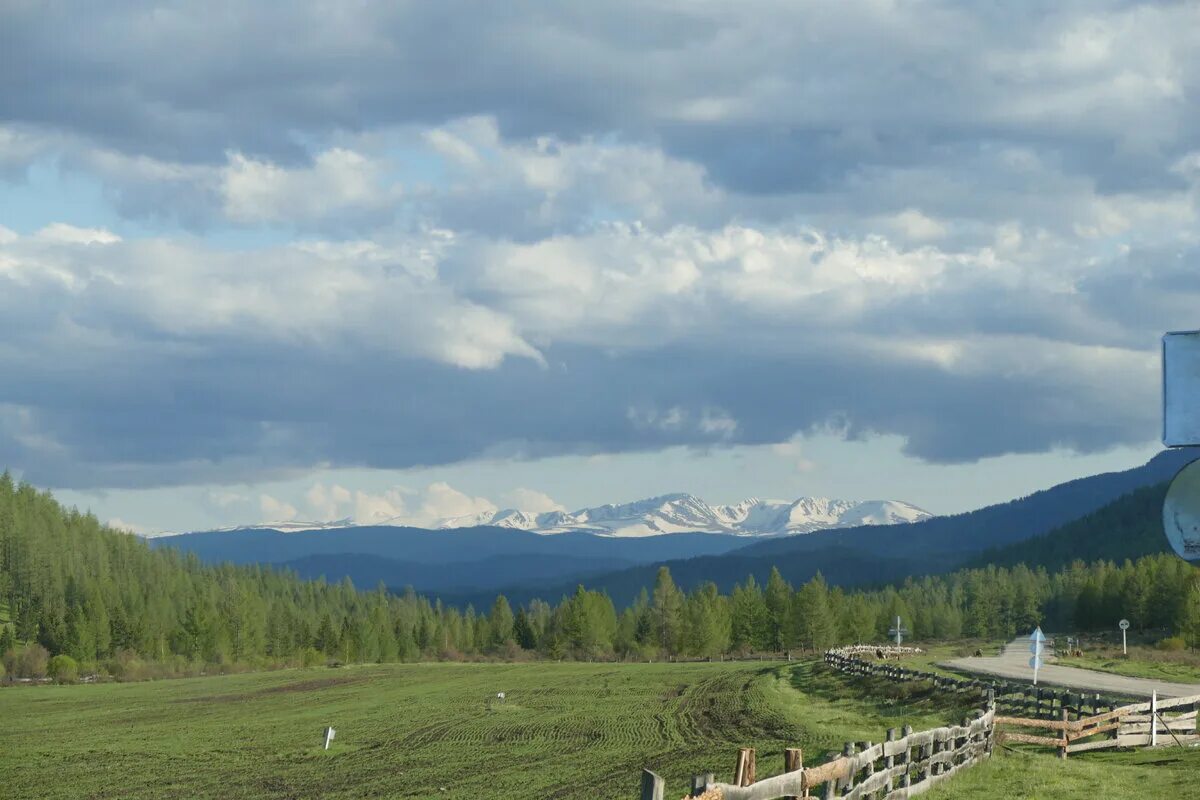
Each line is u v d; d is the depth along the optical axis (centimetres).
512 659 17838
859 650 9969
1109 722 3225
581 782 3534
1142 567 16212
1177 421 778
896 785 2105
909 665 8031
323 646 17875
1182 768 2639
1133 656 9562
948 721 4150
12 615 17775
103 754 5238
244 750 5141
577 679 9206
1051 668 7406
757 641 16850
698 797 1210
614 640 17425
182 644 16400
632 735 4828
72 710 8306
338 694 8806
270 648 17775
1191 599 12050
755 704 5925
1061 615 19850
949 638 19175
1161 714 3344
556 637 17100
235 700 8744
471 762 4256
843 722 4753
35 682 12394
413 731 5531
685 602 17425
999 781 2367
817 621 16300
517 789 3481
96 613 15988
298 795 3712
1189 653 10406
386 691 8838
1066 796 2170
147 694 9888
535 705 6688
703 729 4894
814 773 1577
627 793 3238
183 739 5806
